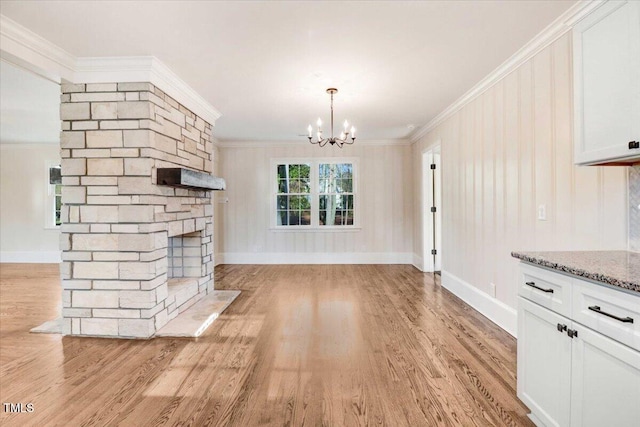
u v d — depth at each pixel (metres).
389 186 6.65
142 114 2.93
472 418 1.83
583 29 1.90
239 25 2.36
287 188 6.76
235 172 6.71
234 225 6.74
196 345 2.81
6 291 4.58
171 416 1.85
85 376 2.29
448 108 4.35
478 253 3.67
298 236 6.71
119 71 2.92
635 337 1.21
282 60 2.92
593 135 1.84
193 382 2.22
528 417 1.83
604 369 1.34
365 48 2.70
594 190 2.15
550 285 1.66
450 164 4.46
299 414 1.87
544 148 2.59
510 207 3.05
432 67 3.07
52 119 4.87
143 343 2.85
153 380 2.24
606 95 1.75
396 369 2.38
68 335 3.00
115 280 2.96
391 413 1.88
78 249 2.98
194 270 4.14
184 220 3.64
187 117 3.74
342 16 2.25
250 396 2.05
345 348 2.74
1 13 2.21
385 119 4.97
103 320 2.97
